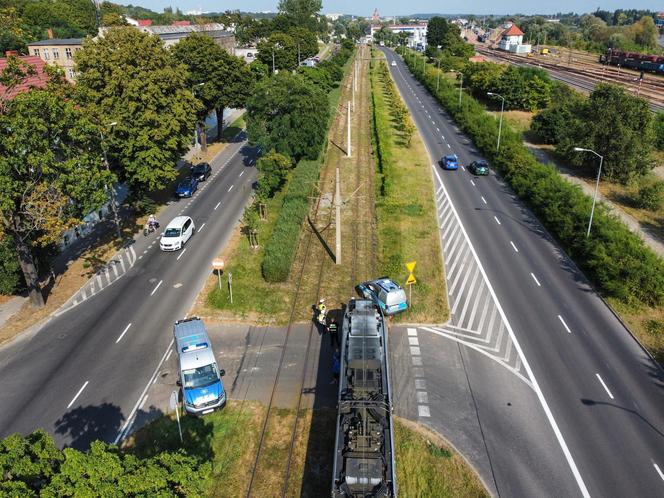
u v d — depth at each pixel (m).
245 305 35.69
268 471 23.02
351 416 21.94
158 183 47.91
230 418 26.00
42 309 35.53
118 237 46.31
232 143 78.25
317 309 35.06
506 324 33.47
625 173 57.25
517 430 25.22
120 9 187.62
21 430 25.31
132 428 25.53
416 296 36.56
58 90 39.31
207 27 154.62
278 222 45.97
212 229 48.28
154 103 47.00
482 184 59.06
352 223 48.88
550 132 72.62
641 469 23.08
